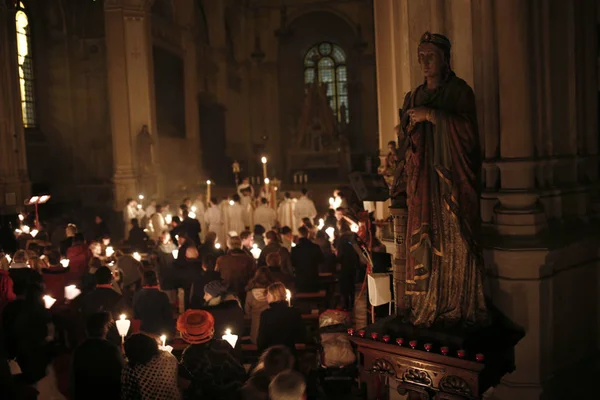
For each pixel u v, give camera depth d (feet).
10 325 24.20
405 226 17.99
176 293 41.27
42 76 85.56
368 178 23.58
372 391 21.86
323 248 45.06
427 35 16.72
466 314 16.53
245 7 132.98
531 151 19.77
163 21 92.43
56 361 27.78
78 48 88.43
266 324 21.75
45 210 80.18
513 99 19.70
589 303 21.93
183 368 16.85
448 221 16.33
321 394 21.53
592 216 22.49
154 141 83.20
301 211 61.87
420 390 16.15
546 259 18.83
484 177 21.44
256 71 135.85
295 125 137.80
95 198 87.04
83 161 88.69
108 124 88.69
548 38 20.44
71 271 36.96
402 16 27.40
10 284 27.02
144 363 15.66
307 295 34.63
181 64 99.66
